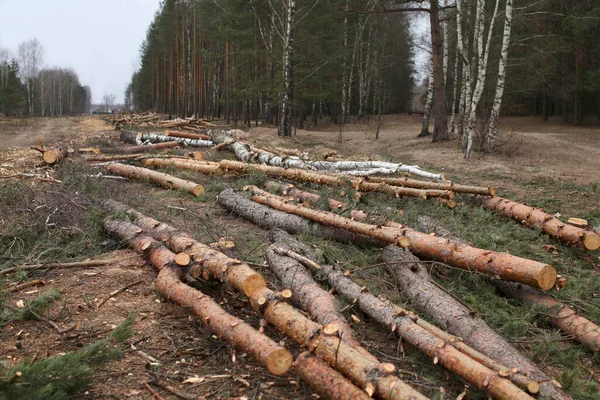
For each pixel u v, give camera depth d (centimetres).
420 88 8106
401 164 1183
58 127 3238
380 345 454
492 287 580
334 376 352
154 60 6538
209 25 4241
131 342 435
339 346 369
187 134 1764
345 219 682
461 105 2223
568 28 2705
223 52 4100
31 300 494
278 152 1479
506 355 414
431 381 399
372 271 611
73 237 694
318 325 397
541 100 4325
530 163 1645
